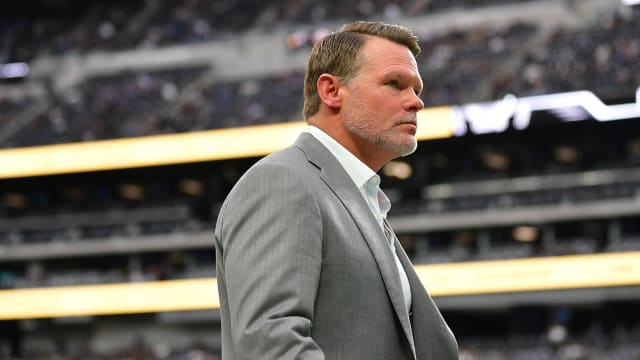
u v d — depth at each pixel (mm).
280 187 5750
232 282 5590
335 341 5621
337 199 5977
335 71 6449
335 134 6445
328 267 5699
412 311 6340
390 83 6387
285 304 5371
